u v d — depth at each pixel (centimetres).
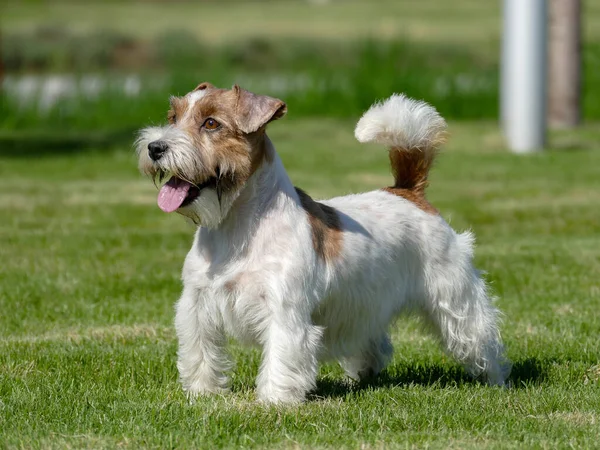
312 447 742
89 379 959
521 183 2302
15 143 3044
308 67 4541
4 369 986
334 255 867
